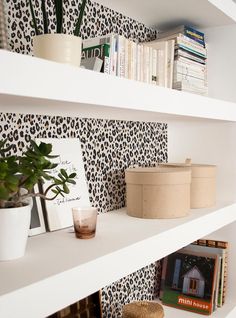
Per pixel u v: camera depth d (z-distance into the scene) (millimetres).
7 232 825
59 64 776
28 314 691
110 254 887
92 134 1336
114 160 1442
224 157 1679
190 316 1527
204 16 1521
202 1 1348
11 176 751
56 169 1145
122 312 1363
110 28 1406
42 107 941
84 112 1096
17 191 824
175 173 1261
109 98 909
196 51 1555
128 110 1034
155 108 1077
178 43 1440
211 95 1700
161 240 1078
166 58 1396
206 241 1681
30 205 875
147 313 1309
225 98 1667
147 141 1641
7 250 831
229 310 1584
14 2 1049
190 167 1469
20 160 820
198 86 1551
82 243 975
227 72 1656
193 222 1248
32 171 817
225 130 1669
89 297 1285
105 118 1363
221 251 1628
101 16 1359
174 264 1658
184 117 1344
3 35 867
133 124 1546
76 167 1221
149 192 1256
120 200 1477
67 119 1234
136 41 1552
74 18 1239
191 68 1520
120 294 1486
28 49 1095
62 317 1176
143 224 1188
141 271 1606
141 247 995
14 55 684
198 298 1568
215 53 1681
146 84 1037
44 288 721
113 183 1437
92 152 1336
